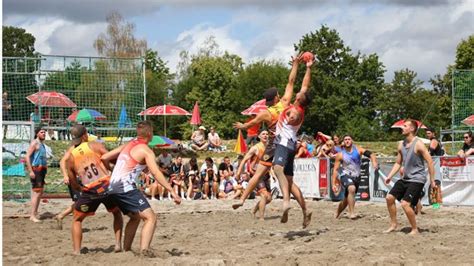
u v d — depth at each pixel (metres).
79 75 26.58
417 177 10.78
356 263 7.98
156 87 75.12
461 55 68.75
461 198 16.91
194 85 76.62
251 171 15.14
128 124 26.69
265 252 9.02
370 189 18.77
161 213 15.60
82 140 8.84
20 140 18.52
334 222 13.11
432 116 62.06
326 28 59.16
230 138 70.50
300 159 20.94
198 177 21.89
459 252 8.85
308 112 57.34
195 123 37.53
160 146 29.53
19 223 13.36
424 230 11.47
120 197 8.41
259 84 71.50
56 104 25.67
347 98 58.22
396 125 36.12
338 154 13.73
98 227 12.62
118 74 26.75
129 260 8.22
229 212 15.82
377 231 11.38
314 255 8.53
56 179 25.00
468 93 30.73
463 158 16.81
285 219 10.52
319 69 58.53
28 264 8.26
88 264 8.02
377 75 59.91
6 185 18.53
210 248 9.57
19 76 26.53
